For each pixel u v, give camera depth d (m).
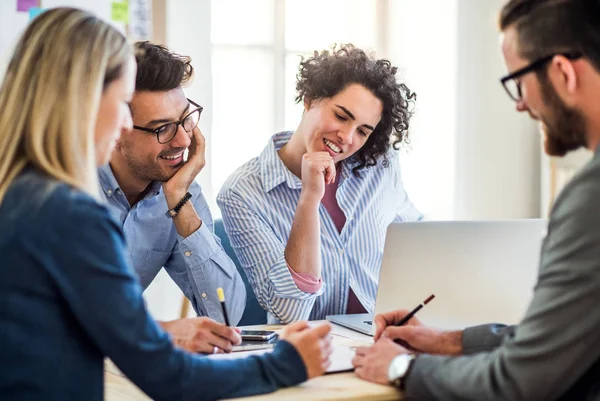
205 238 2.05
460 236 1.73
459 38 3.45
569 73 1.17
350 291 2.23
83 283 1.10
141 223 2.08
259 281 2.07
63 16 1.20
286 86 3.46
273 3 3.40
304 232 2.04
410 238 1.75
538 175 3.61
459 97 3.48
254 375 1.27
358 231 2.26
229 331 1.58
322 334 1.35
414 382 1.28
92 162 1.18
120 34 1.24
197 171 2.05
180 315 2.90
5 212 1.12
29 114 1.15
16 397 1.08
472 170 3.52
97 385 1.16
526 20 1.21
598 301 1.10
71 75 1.15
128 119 1.30
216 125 3.36
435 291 1.73
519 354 1.14
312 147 2.13
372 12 3.53
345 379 1.38
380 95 2.15
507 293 1.71
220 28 3.35
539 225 1.72
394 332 1.50
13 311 1.08
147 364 1.15
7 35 2.68
